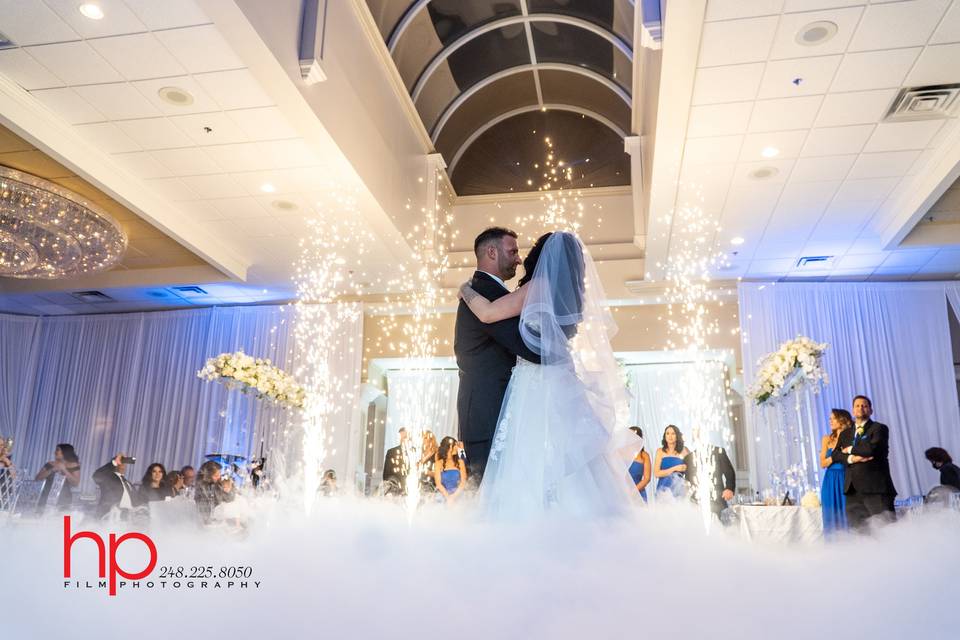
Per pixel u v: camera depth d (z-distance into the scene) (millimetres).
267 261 9375
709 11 4840
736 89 5660
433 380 10859
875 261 9023
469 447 1881
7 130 6391
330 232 8422
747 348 9430
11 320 11312
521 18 9172
